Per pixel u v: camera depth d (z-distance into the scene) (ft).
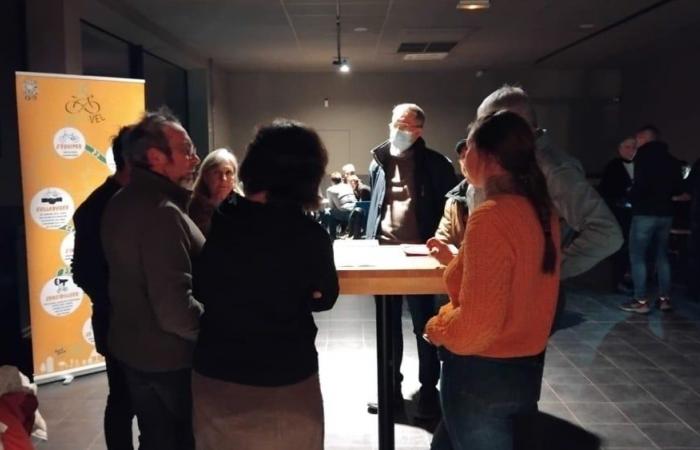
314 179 4.55
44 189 11.47
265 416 4.40
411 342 14.02
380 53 29.86
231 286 4.43
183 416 5.86
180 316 5.25
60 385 11.62
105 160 12.12
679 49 28.99
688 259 18.25
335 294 4.76
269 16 20.93
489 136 4.64
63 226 11.71
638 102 33.96
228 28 22.89
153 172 5.63
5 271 13.60
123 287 5.63
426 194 9.74
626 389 11.28
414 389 11.09
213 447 4.51
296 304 4.52
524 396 4.76
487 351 4.70
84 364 12.10
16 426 5.53
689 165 26.16
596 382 11.63
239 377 4.41
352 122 37.29
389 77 37.01
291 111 37.17
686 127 28.68
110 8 17.72
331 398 10.85
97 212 6.97
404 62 33.01
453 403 5.00
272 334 4.43
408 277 5.13
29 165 11.32
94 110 11.94
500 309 4.30
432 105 37.19
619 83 36.70
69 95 11.64
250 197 4.55
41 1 14.82
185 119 31.24
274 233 4.42
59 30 14.93
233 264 4.42
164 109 6.56
